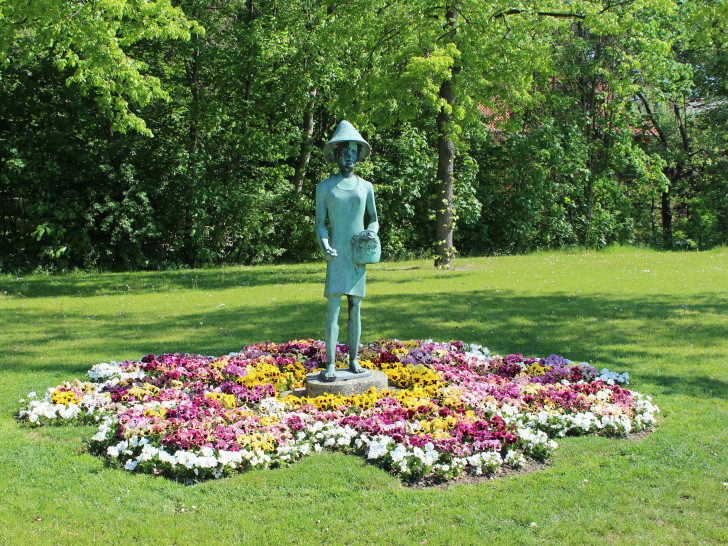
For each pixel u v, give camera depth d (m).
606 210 26.30
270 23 21.53
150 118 21.81
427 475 4.55
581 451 4.95
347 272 6.22
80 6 13.34
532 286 14.32
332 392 6.15
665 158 27.27
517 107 18.44
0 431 5.41
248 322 10.46
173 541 3.73
